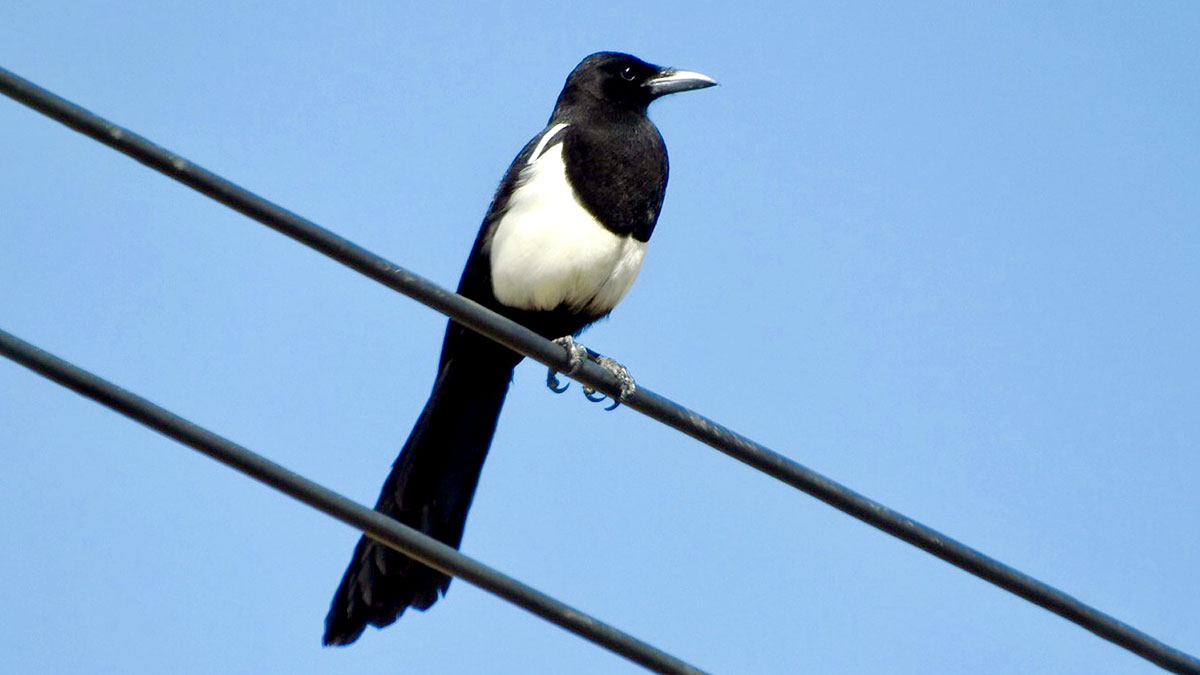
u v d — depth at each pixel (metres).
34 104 8.49
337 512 8.99
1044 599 10.15
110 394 8.53
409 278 9.41
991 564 10.05
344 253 9.23
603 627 9.39
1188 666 10.47
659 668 9.46
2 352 8.41
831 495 9.87
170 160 8.73
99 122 8.60
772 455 9.87
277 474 8.85
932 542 9.95
